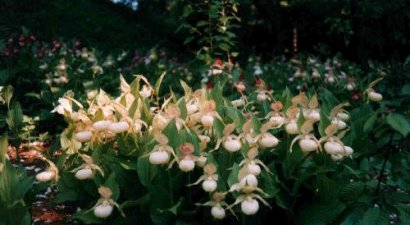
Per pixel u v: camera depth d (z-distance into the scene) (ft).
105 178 3.57
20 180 3.50
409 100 3.25
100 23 19.15
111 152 3.81
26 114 8.10
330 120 3.34
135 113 3.62
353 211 3.35
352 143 3.69
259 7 18.54
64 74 8.40
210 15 7.69
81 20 18.70
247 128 3.28
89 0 20.79
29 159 6.49
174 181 3.37
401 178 3.59
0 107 8.01
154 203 3.27
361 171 3.57
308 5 16.79
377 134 3.16
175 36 19.85
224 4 8.38
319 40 18.67
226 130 3.22
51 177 3.56
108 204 3.09
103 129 3.50
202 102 3.67
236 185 2.96
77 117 3.64
